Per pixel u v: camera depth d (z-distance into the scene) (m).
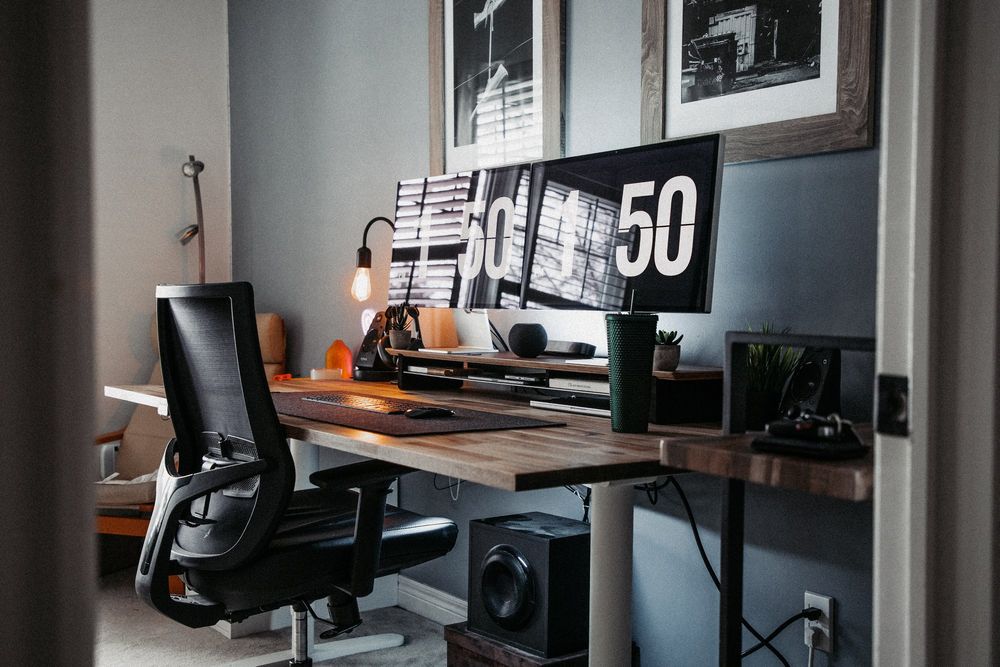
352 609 1.96
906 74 0.81
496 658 2.29
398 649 2.71
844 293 1.84
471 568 2.41
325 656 2.60
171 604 1.76
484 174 2.46
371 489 1.73
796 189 1.93
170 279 4.16
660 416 1.78
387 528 1.93
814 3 1.88
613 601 1.67
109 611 3.02
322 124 3.64
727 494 1.25
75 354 0.50
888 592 0.82
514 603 2.24
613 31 2.36
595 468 1.31
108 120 3.99
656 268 1.93
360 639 2.72
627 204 2.01
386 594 3.13
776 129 1.94
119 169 4.02
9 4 0.48
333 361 3.18
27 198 0.49
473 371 2.30
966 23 0.78
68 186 0.49
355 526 1.86
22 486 0.49
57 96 0.49
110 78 3.99
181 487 1.75
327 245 3.62
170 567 1.81
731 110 2.05
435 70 2.96
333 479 1.65
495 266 2.38
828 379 1.59
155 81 4.12
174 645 2.72
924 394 0.79
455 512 2.92
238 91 4.24
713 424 1.80
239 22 4.22
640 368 1.65
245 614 1.82
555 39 2.49
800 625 1.91
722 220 2.09
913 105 0.80
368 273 3.03
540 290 2.22
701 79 2.12
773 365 1.70
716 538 2.08
